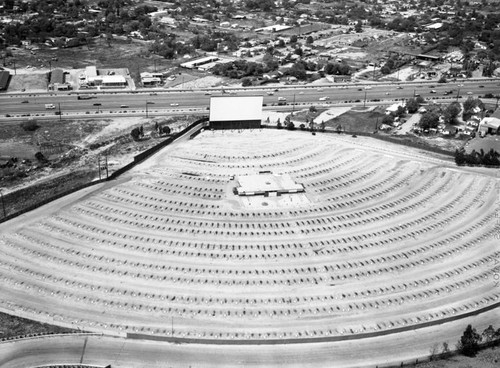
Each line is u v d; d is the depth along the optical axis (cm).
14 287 9894
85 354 8444
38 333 8812
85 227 11812
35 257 10756
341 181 14362
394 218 12562
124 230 11762
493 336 8731
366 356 8538
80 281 10106
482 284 10331
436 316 9412
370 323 9219
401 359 8475
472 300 9875
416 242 11638
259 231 11894
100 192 13362
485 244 11619
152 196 13262
